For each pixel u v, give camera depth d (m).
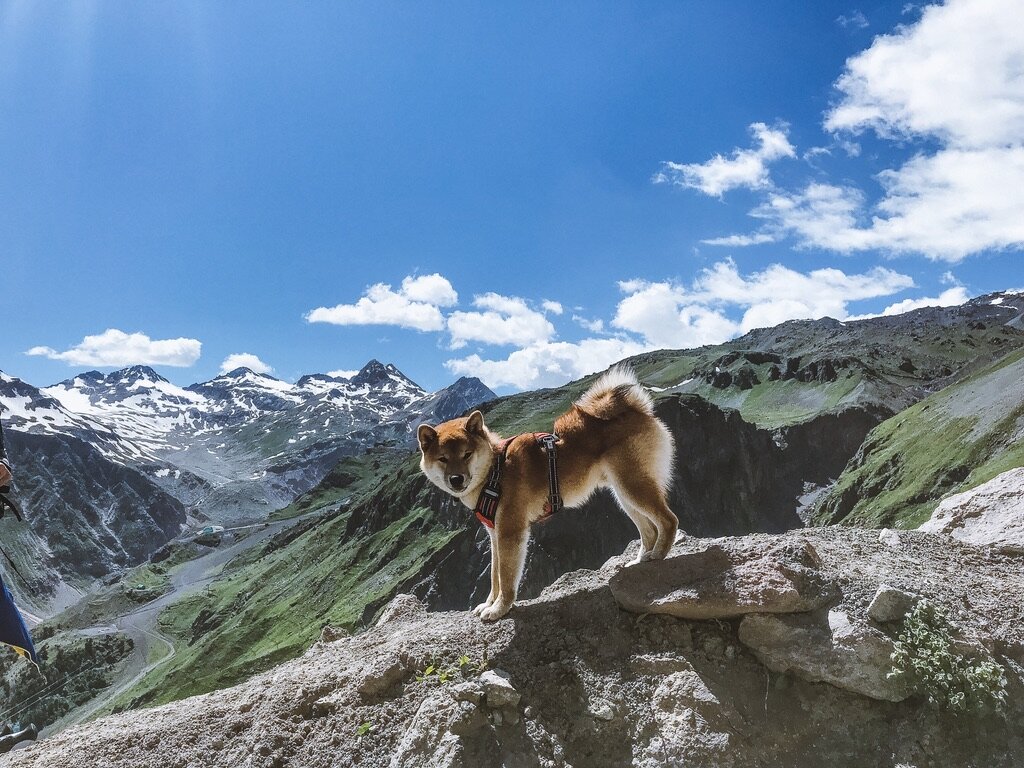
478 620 1.48
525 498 1.46
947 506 1.93
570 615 1.42
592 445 1.48
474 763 1.15
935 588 1.36
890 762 1.13
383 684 1.34
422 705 1.23
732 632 1.31
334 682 1.39
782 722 1.19
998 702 1.15
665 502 1.52
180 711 1.51
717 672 1.26
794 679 1.24
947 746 1.14
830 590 1.31
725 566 1.37
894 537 1.69
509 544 1.46
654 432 1.51
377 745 1.25
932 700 1.17
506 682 1.25
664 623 1.35
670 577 1.39
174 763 1.31
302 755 1.27
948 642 1.22
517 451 1.47
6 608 1.30
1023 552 1.60
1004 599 1.38
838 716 1.19
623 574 1.42
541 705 1.25
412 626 1.66
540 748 1.19
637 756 1.18
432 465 1.47
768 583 1.29
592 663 1.31
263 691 1.45
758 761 1.14
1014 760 1.11
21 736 1.72
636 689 1.25
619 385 1.54
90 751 1.38
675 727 1.18
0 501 1.30
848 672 1.20
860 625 1.24
